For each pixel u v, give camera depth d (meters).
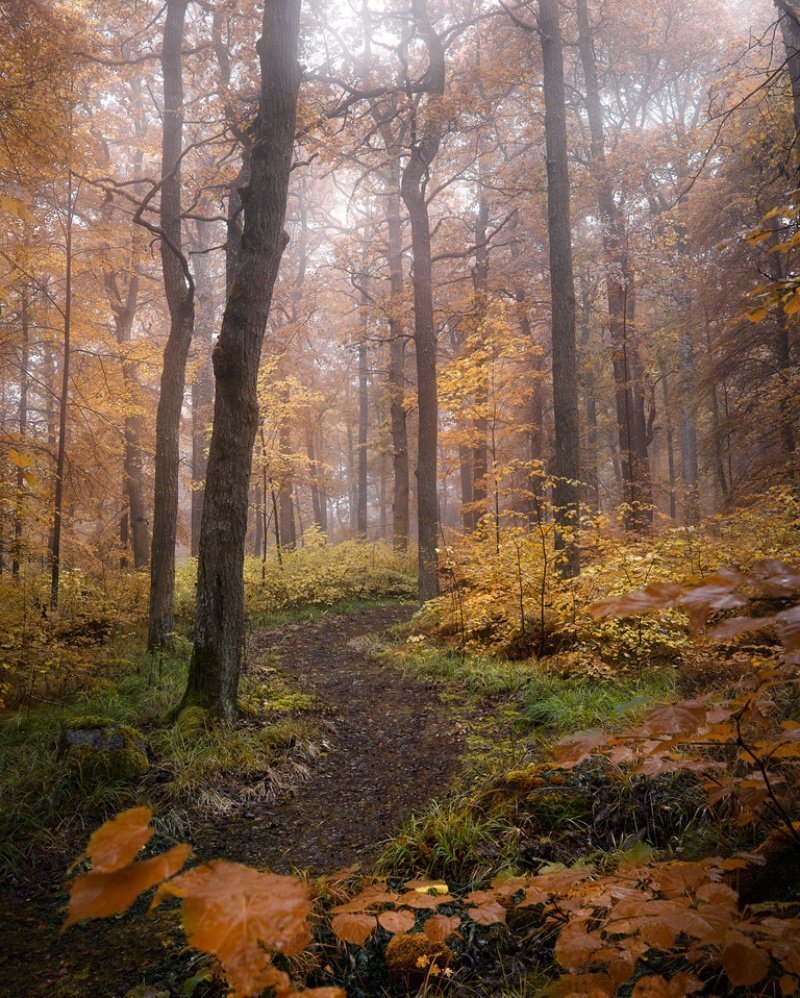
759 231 2.58
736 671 4.74
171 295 9.79
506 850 3.20
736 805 2.64
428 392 11.92
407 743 5.53
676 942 2.12
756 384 14.91
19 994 2.60
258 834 4.04
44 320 11.34
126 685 7.41
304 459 15.55
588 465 21.78
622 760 1.92
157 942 2.88
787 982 1.28
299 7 6.28
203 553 5.95
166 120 9.94
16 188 10.32
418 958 2.36
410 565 16.58
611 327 17.34
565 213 10.02
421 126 11.64
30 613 7.94
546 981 2.27
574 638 7.32
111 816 4.16
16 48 8.19
